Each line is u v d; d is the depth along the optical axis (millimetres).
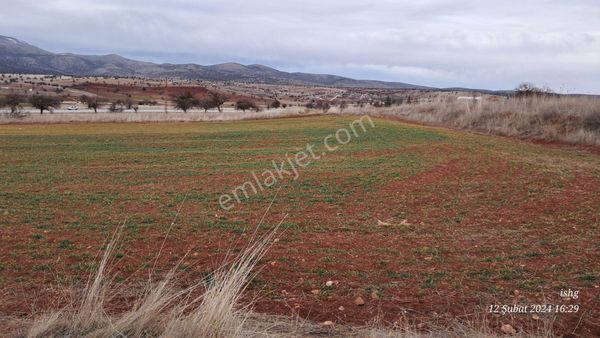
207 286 5867
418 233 8555
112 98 112250
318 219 9680
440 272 6457
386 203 11195
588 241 7828
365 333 4535
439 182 13680
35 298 5434
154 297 4484
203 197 12117
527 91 37406
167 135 32375
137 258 7156
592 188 12141
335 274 6418
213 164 18719
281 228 8945
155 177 15555
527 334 4590
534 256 7141
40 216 9891
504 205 10656
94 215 10016
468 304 5387
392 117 44344
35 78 153750
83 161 19688
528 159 17984
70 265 6770
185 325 4035
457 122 36281
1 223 9250
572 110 28656
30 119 47594
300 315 5102
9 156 21156
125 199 11859
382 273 6457
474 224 9133
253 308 5113
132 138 30328
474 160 17953
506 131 29828
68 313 4449
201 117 49719
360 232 8656
